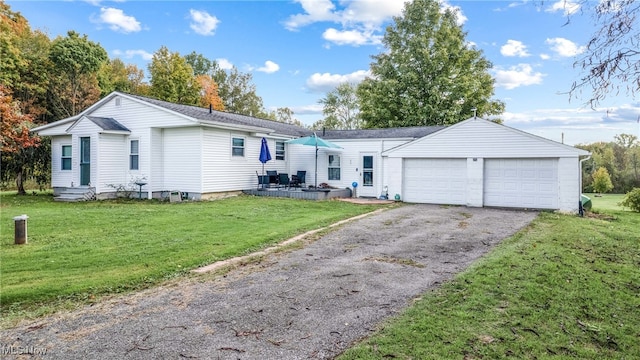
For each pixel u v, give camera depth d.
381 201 15.40
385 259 6.45
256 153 17.22
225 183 15.63
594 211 14.25
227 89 47.53
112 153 15.27
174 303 4.45
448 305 4.25
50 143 17.38
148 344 3.43
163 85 35.75
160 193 15.42
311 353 3.24
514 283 4.99
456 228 9.41
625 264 6.31
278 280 5.29
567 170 12.74
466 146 14.29
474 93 28.12
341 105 46.62
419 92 28.14
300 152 19.02
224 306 4.34
